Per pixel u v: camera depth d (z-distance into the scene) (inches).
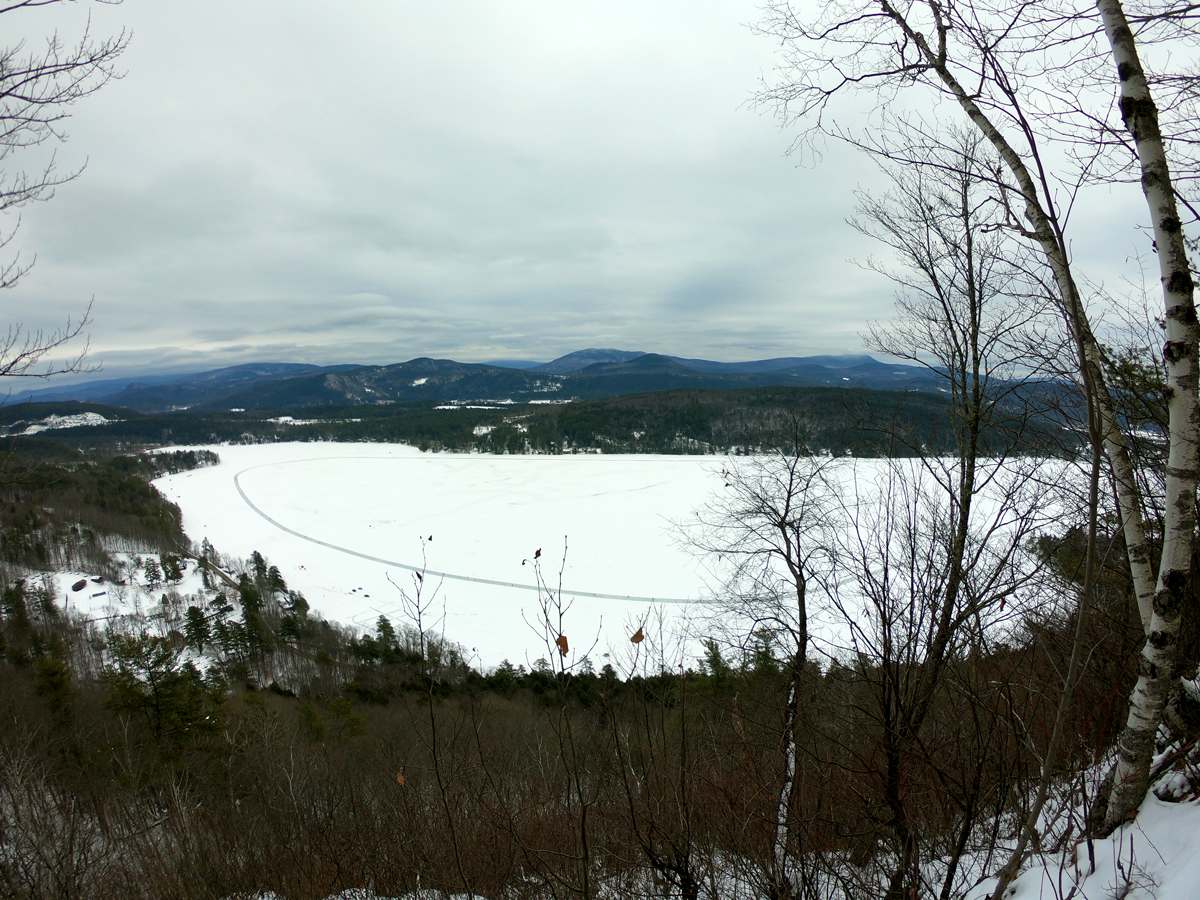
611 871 154.6
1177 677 143.5
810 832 136.4
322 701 892.0
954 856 120.8
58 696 590.6
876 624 162.6
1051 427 217.3
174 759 438.3
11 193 179.3
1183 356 122.0
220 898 185.6
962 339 237.5
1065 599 205.8
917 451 232.2
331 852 185.3
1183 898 92.0
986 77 145.5
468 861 167.9
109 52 174.9
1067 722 163.3
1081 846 127.6
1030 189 145.4
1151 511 197.5
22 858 184.9
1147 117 123.6
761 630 297.7
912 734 134.1
